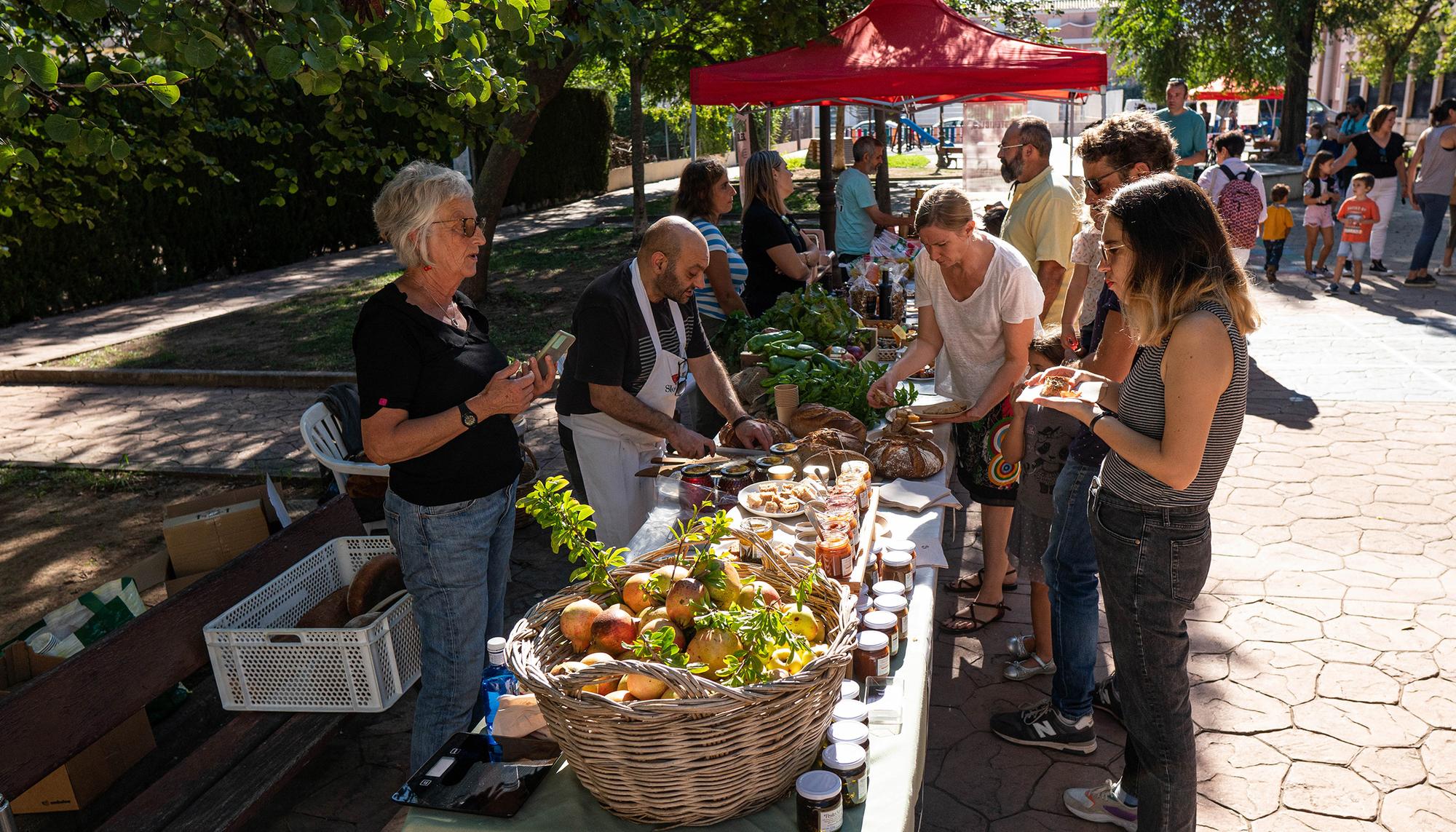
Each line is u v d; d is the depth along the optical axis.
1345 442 6.01
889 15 6.64
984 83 6.06
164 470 6.66
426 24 2.71
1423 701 3.42
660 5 7.11
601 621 1.87
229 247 15.96
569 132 26.28
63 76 4.12
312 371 9.06
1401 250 12.98
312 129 17.09
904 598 2.46
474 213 2.50
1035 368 3.51
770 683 1.60
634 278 3.29
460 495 2.57
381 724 3.69
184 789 2.79
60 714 2.67
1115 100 25.02
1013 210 4.68
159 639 3.04
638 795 1.67
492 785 1.87
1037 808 3.04
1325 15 23.25
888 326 5.18
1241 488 5.39
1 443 7.59
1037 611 3.69
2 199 4.89
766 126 19.38
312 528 3.80
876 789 1.82
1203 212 2.07
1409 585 4.23
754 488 2.90
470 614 2.66
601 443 3.45
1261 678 3.60
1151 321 2.12
